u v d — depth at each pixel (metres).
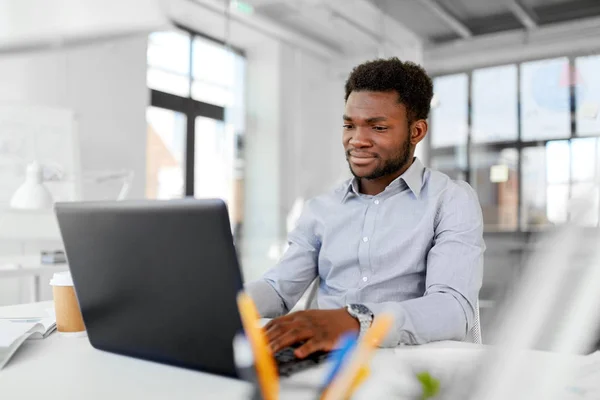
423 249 1.24
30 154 3.10
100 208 0.74
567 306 0.52
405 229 1.27
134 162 4.27
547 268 0.54
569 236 0.53
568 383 0.55
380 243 1.28
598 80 4.93
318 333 0.77
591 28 5.04
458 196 1.24
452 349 0.82
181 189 5.10
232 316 0.66
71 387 0.70
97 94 3.98
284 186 5.81
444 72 5.61
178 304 0.71
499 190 5.23
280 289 1.33
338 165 5.68
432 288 1.09
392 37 5.57
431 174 1.32
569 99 4.98
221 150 5.54
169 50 4.98
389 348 0.87
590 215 0.53
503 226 4.94
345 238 1.33
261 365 0.53
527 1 5.12
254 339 0.53
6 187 2.98
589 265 0.52
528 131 5.20
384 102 1.25
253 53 5.90
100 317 0.82
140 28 2.19
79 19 2.12
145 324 0.76
